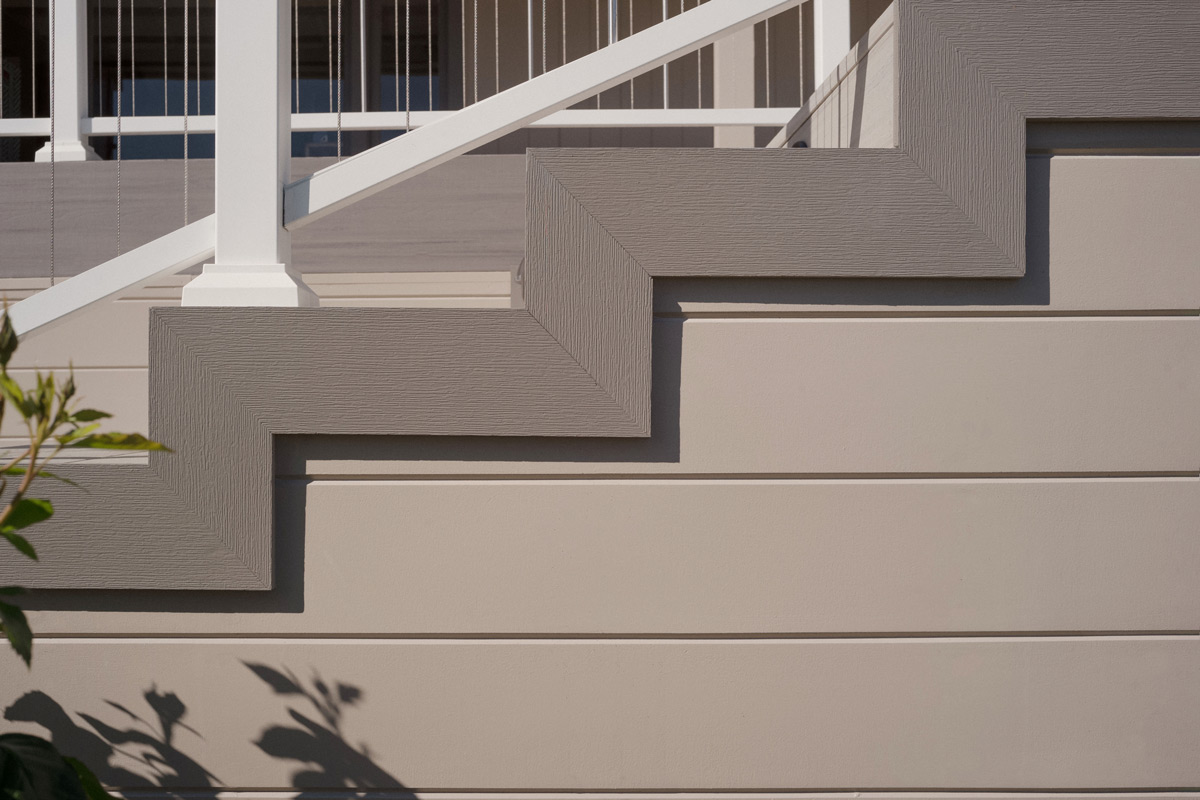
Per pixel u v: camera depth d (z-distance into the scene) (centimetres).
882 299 125
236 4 129
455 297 252
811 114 173
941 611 125
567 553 124
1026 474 126
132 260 132
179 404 121
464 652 125
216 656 124
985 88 122
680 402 125
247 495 121
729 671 125
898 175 122
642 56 128
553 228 122
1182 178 125
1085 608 125
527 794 125
